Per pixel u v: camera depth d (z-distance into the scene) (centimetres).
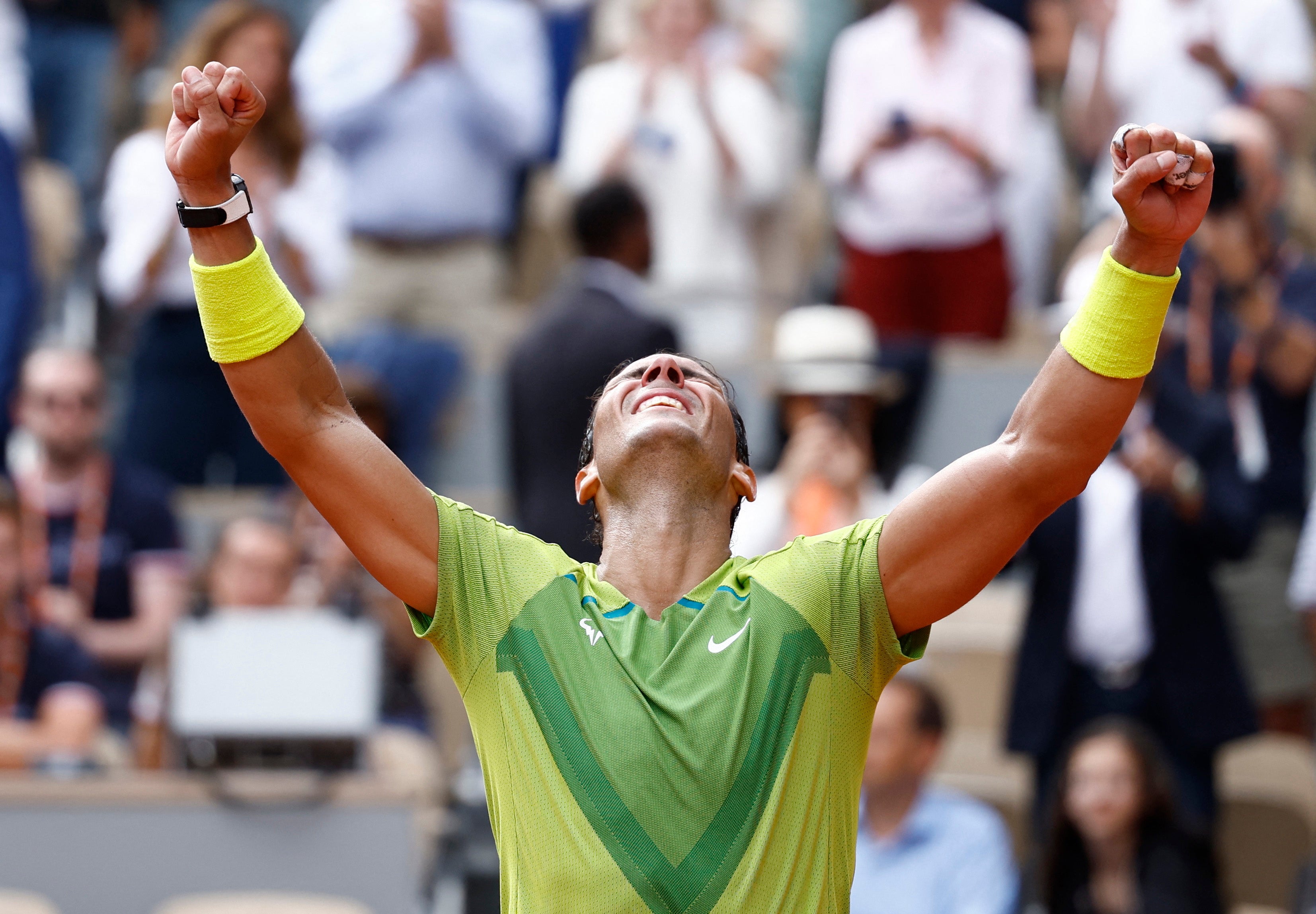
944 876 2002
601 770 916
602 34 3450
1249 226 2384
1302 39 3002
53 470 2416
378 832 1948
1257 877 2459
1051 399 959
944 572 966
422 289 2908
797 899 912
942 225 2903
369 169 2886
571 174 2959
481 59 2905
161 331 2739
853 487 2311
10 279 2759
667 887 898
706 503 1007
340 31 2891
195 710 1930
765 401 2823
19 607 2194
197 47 2691
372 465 983
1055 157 3316
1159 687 2166
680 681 933
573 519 2141
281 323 977
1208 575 2186
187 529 2702
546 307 2278
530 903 919
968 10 2997
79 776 1962
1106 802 1969
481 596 971
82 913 1927
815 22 3569
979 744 2583
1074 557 2178
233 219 972
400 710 2283
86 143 3422
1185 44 3020
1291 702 2491
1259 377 2427
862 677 969
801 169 3491
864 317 2930
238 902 1927
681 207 2931
